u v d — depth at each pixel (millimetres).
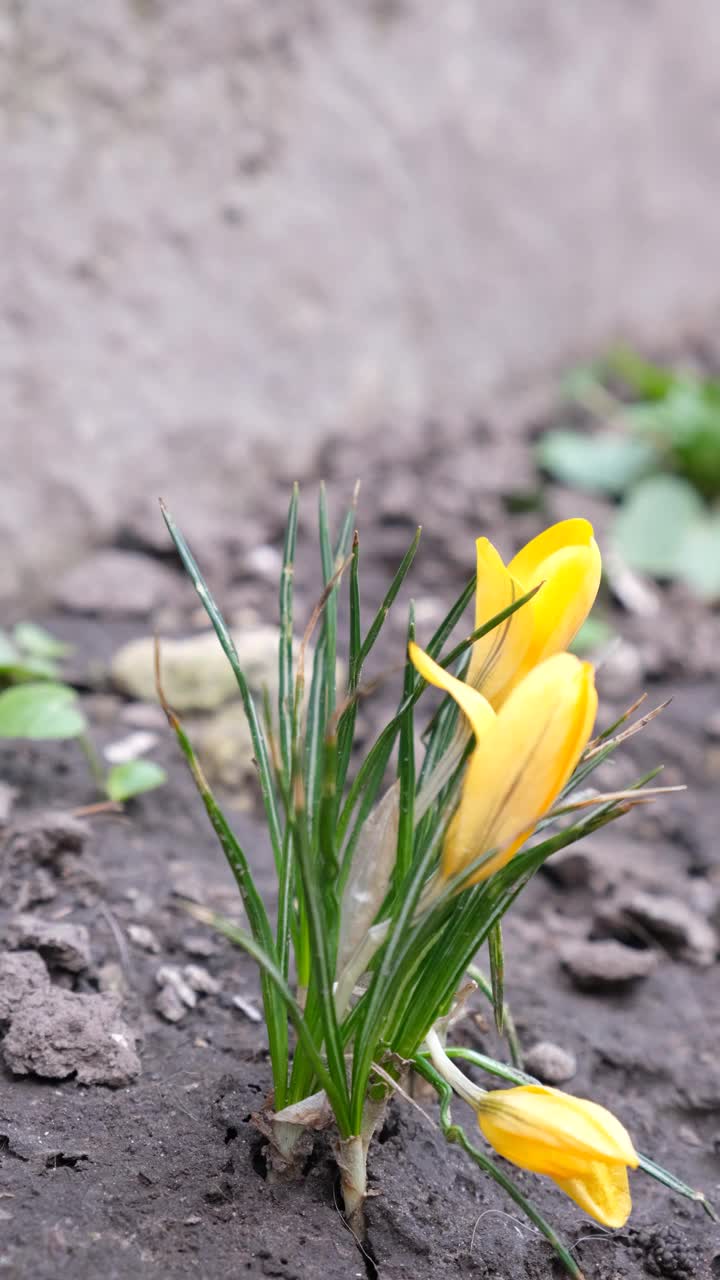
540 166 1067
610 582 820
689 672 751
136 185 752
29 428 709
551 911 545
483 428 1012
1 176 680
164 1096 440
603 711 695
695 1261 430
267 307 851
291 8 826
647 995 514
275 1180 422
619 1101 478
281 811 556
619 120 1148
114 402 755
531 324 1088
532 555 400
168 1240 407
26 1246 400
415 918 392
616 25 1119
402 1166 434
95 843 522
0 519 696
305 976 413
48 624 691
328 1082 397
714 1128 479
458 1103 460
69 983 471
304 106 851
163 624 704
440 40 949
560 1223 434
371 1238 418
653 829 610
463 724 394
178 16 751
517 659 393
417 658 383
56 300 717
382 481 891
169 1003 471
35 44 678
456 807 388
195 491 812
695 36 1221
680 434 944
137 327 765
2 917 485
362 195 908
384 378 950
